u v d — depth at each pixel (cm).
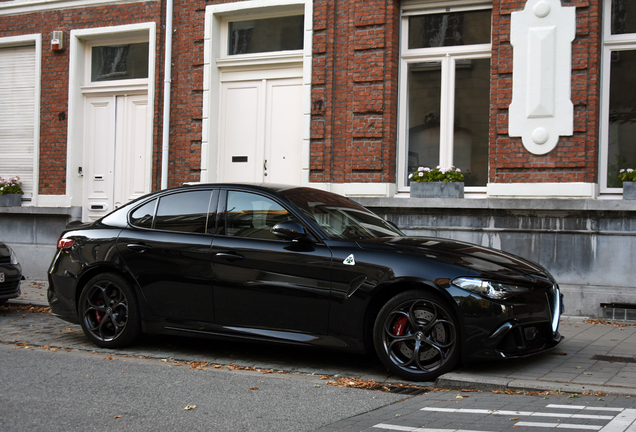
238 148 1144
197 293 602
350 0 1034
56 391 490
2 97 1334
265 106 1126
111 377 537
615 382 506
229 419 422
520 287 522
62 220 1252
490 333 506
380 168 1008
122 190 1245
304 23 1078
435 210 962
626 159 920
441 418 416
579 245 887
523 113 925
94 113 1271
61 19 1275
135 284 632
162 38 1192
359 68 1023
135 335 637
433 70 1027
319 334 554
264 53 1120
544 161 916
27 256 1259
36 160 1286
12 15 1316
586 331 750
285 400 470
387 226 645
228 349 666
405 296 527
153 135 1198
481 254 555
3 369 563
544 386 494
